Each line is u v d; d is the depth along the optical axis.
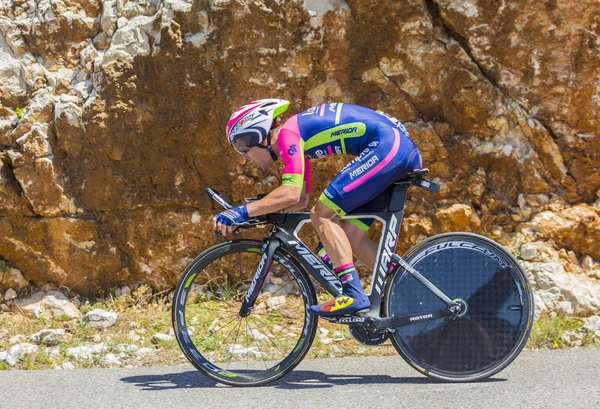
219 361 9.16
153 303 11.89
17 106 11.87
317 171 11.92
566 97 11.94
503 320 8.13
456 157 12.09
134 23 11.78
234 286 11.81
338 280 8.16
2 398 7.64
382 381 8.19
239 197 12.02
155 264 12.01
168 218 11.92
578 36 11.76
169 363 9.45
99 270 11.98
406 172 8.06
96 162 11.70
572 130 12.07
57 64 12.03
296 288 11.66
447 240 8.23
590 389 7.46
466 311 8.16
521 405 6.95
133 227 11.91
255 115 8.04
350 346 10.03
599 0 11.64
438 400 7.23
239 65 11.59
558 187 12.27
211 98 11.65
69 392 7.84
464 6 11.60
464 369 8.14
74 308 11.68
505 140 12.12
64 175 11.73
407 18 11.66
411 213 12.02
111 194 11.80
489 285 8.17
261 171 11.98
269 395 7.61
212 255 8.30
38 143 11.56
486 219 12.09
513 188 12.23
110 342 10.19
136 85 11.61
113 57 11.62
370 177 7.84
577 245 12.06
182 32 11.54
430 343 8.18
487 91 11.88
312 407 7.09
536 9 11.61
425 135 11.97
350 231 8.30
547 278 11.47
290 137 7.93
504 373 8.34
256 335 10.02
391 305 8.19
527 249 11.84
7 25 12.01
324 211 7.97
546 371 8.35
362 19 11.66
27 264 11.86
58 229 11.75
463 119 12.05
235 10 11.45
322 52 11.70
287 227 8.27
